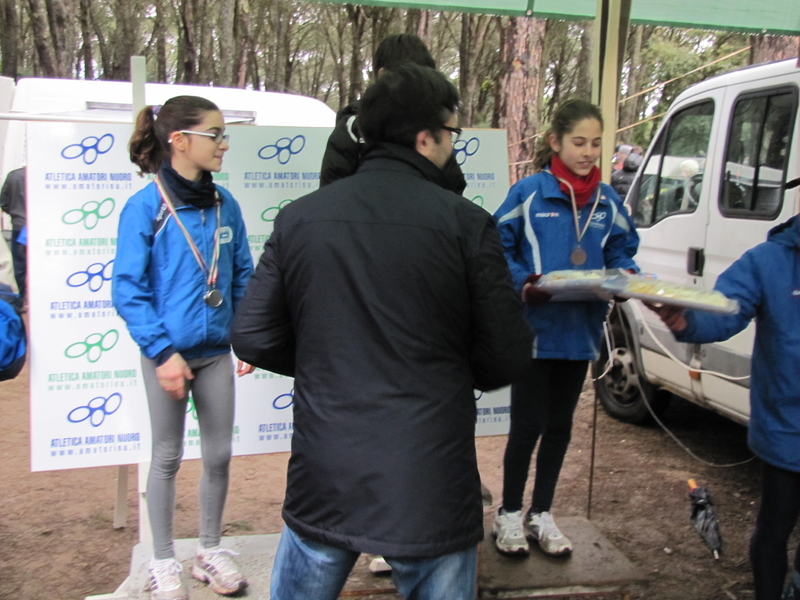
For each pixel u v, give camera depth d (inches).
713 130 189.0
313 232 74.0
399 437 69.6
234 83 1057.5
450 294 72.1
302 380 74.7
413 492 68.8
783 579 104.1
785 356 99.0
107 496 185.2
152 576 112.7
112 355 135.9
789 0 217.0
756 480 194.4
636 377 227.9
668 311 95.3
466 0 206.8
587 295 106.0
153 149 112.6
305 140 143.3
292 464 75.0
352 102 108.7
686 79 816.3
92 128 133.7
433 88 76.7
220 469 117.6
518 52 435.2
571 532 136.5
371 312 71.4
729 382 178.1
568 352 119.1
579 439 226.4
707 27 230.1
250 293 78.5
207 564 118.2
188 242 108.3
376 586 123.1
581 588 118.5
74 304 134.3
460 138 149.0
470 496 72.4
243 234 119.6
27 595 139.4
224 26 1026.7
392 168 76.5
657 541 161.6
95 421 135.7
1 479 194.2
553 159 121.9
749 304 100.1
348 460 69.7
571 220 120.3
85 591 141.1
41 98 266.2
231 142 141.3
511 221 121.8
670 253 202.5
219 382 114.3
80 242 134.1
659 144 216.5
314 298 73.3
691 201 195.5
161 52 1328.7
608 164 148.8
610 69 146.5
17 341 120.3
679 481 193.9
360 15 1122.0
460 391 73.1
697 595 139.6
